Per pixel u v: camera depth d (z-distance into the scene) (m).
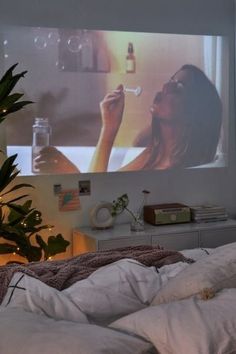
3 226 3.36
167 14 4.36
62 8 4.02
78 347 1.46
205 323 1.62
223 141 4.67
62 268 2.35
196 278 1.93
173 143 4.47
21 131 3.96
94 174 4.22
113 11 4.18
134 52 4.27
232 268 1.99
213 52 4.55
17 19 3.90
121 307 2.06
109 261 2.49
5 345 1.55
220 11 4.55
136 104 4.31
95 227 4.09
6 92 3.27
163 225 4.23
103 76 4.18
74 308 1.97
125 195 4.18
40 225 4.07
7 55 3.89
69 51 4.06
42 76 4.00
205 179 4.63
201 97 4.54
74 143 4.14
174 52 4.41
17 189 3.88
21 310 1.81
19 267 2.19
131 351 1.52
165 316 1.70
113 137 4.26
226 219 4.44
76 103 4.11
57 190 4.11
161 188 4.47
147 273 2.23
